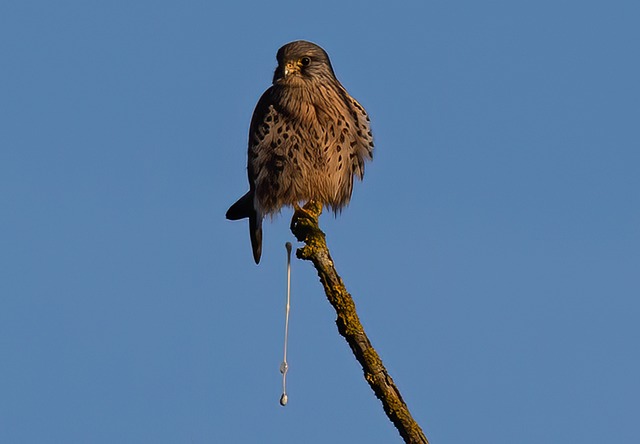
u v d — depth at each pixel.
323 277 7.79
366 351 7.20
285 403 8.44
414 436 6.80
